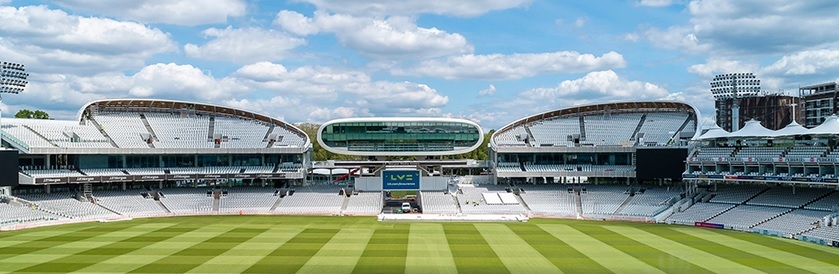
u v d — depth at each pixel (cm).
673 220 8475
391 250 5966
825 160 7356
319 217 9031
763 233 7194
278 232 7225
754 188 8794
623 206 9469
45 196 8950
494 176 10712
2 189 8612
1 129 8688
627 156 10588
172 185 10588
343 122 10281
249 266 5162
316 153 17188
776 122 15912
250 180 10981
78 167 9444
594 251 5947
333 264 5262
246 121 11169
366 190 10362
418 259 5500
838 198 7500
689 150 9306
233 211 9538
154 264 5225
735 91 10544
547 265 5244
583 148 10250
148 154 9975
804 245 6291
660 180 10369
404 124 10288
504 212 9444
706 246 6247
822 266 5172
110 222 8250
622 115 11275
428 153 10306
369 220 8619
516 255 5719
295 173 10244
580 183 10694
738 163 8319
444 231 7369
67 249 5944
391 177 10225
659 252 5888
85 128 9844
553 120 11344
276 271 4969
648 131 10675
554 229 7631
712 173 8619
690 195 9319
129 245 6203
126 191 9875
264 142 10606
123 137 9931
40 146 8912
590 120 11238
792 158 7712
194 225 7894
